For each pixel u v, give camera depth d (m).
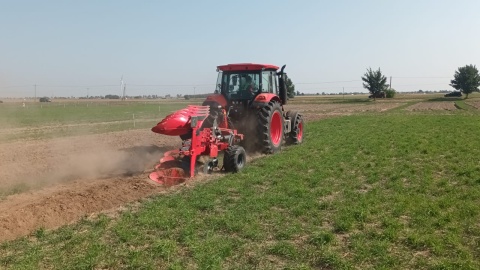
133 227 6.69
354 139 17.89
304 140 17.80
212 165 10.91
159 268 5.32
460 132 19.62
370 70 87.12
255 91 13.49
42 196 8.66
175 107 57.47
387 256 5.61
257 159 12.82
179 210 7.52
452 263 5.31
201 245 5.93
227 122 12.62
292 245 5.97
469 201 8.03
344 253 5.81
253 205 7.86
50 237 6.37
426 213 7.36
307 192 8.90
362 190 9.23
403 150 14.55
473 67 78.19
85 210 7.74
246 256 5.71
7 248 5.97
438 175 10.57
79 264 5.34
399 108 49.03
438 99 75.25
